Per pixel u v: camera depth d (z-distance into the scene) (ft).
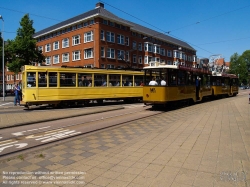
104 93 60.95
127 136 23.41
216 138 20.81
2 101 82.07
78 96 55.88
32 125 31.94
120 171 13.80
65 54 147.02
